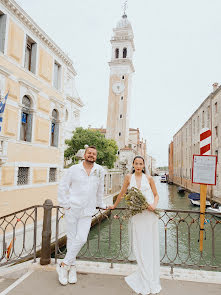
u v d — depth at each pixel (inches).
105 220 726.5
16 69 430.6
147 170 133.9
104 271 139.3
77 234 127.1
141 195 120.5
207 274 137.6
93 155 129.3
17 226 416.8
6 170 402.9
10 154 414.6
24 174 466.0
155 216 125.4
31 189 473.1
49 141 549.0
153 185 129.6
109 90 2026.3
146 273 119.0
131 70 2160.4
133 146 2373.3
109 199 959.6
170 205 1092.5
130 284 122.2
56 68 602.9
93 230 629.9
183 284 125.8
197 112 1371.8
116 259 145.1
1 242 348.5
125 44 2030.0
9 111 412.5
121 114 1984.5
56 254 150.5
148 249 121.6
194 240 547.2
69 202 128.7
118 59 2003.0
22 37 449.7
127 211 123.3
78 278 131.5
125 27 2052.2
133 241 125.3
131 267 144.4
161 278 132.5
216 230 613.9
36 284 124.4
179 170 2090.3
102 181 137.6
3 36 403.5
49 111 547.5
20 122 446.3
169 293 116.1
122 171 1566.2
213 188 984.3
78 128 1010.7
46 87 535.2
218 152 953.5
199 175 154.7
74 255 126.5
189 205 1095.6
